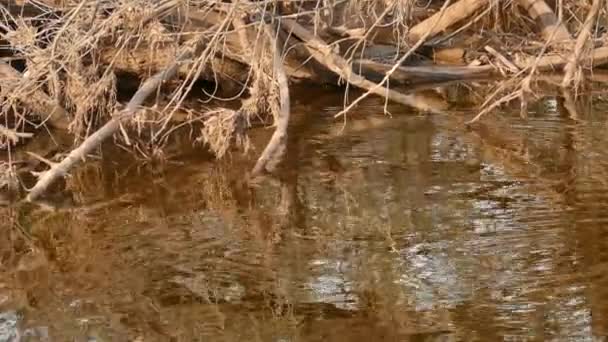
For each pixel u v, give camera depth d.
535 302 5.77
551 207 7.12
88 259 6.71
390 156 8.46
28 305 6.07
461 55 11.44
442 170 8.04
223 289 6.14
